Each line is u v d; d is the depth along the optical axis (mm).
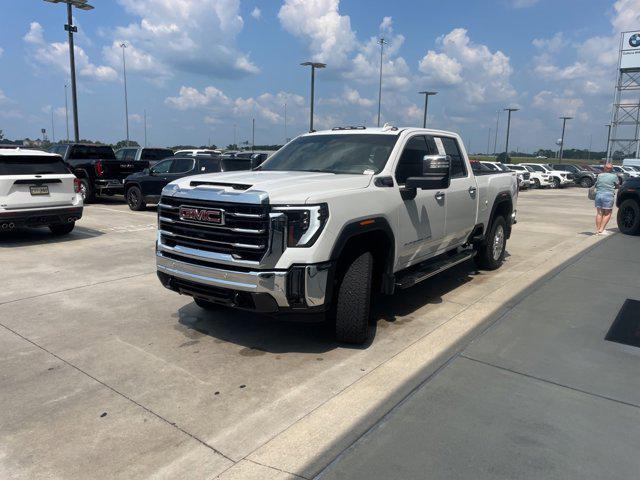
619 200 12523
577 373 4164
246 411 3576
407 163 5473
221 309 5840
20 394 3812
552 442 3152
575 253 9570
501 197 7734
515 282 7211
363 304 4570
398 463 2947
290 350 4668
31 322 5395
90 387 3932
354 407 3602
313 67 33781
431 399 3703
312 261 4086
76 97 23656
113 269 7832
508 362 4375
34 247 9609
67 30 22703
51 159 10125
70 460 3020
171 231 4711
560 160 65188
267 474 2879
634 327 5285
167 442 3203
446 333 5090
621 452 3051
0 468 2939
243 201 4055
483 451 3053
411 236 5352
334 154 5559
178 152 23094
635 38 52906
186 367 4301
